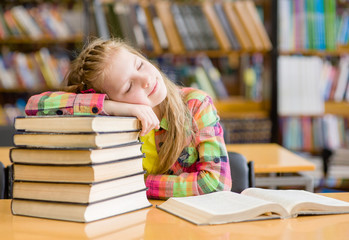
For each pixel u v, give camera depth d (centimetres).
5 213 87
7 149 199
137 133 89
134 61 104
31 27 315
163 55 317
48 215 82
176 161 118
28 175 84
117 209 84
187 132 116
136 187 88
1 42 322
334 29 317
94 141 77
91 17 302
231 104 326
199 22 308
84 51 115
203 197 91
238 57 343
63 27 315
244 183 140
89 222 79
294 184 174
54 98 94
